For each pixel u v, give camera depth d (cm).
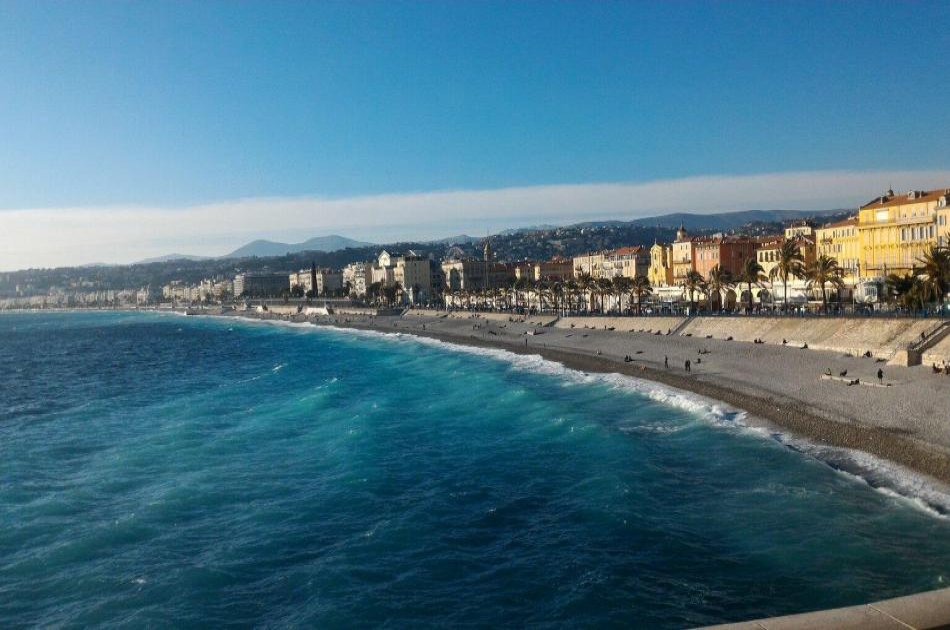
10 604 3603
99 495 5269
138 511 4816
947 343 6819
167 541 4325
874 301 10812
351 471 5559
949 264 7750
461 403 8194
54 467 6072
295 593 3631
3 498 5197
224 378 11756
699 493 4641
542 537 4159
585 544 3997
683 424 6450
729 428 6128
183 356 16050
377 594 3575
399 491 5091
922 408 5566
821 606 3170
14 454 6531
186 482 5447
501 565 3834
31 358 16700
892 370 6888
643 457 5450
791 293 13362
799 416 6106
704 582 3478
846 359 7819
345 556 4022
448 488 5109
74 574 3906
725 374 8388
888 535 3753
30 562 4069
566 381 9450
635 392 8162
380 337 19325
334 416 7806
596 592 3447
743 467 5062
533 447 6066
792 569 3516
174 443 6750
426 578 3725
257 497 5084
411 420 7362
